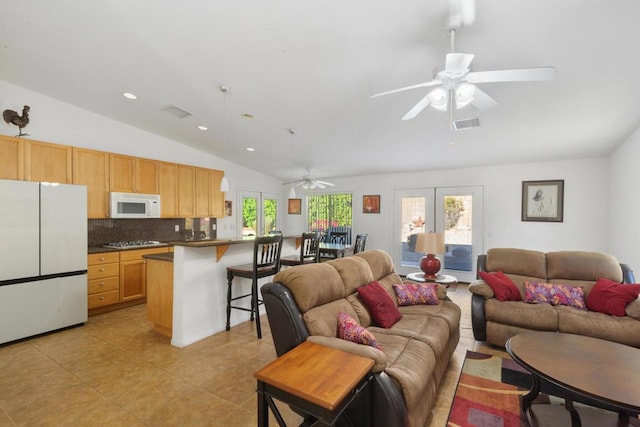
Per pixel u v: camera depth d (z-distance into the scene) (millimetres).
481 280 3426
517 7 1942
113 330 3490
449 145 4598
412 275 3734
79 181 4066
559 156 4820
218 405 2119
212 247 3363
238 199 6574
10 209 3102
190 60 2893
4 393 2244
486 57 2438
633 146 3752
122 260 4238
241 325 3646
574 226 4895
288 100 3543
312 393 1238
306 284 2107
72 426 1898
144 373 2529
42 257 3314
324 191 7273
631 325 2621
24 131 3787
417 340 2184
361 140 4629
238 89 3373
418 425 1685
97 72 3285
